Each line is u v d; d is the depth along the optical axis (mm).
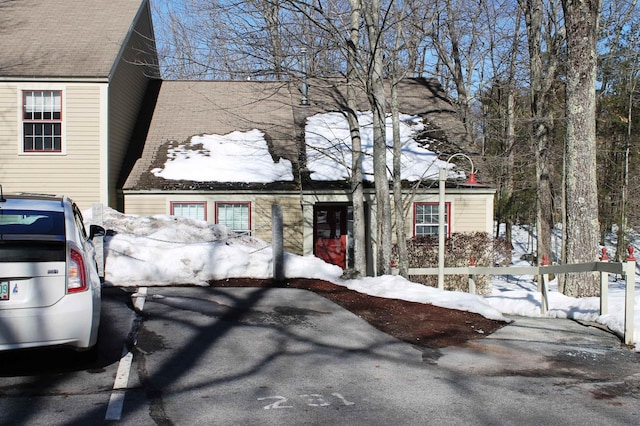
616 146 30906
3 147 16828
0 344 5406
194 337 7582
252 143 19688
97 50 17875
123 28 18953
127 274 10789
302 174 18547
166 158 18906
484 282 16797
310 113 21188
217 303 9484
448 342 7848
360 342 7672
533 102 21312
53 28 18812
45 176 16875
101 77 16797
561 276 13414
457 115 22000
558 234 33469
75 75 16750
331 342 7621
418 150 19688
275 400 5477
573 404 5504
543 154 21781
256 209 18094
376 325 8555
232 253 11695
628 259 8117
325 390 5797
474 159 19734
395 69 14633
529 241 34375
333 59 16328
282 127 19250
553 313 10172
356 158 13445
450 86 27656
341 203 18703
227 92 21906
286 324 8406
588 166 12180
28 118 16938
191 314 8734
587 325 9211
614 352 7500
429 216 18750
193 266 11172
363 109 21062
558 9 21422
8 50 17609
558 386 6062
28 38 18234
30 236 5742
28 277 5555
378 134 13195
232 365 6547
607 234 35406
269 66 13555
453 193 18672
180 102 21453
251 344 7387
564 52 22594
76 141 16922
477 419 5070
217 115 20859
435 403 5469
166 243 11578
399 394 5711
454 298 10086
